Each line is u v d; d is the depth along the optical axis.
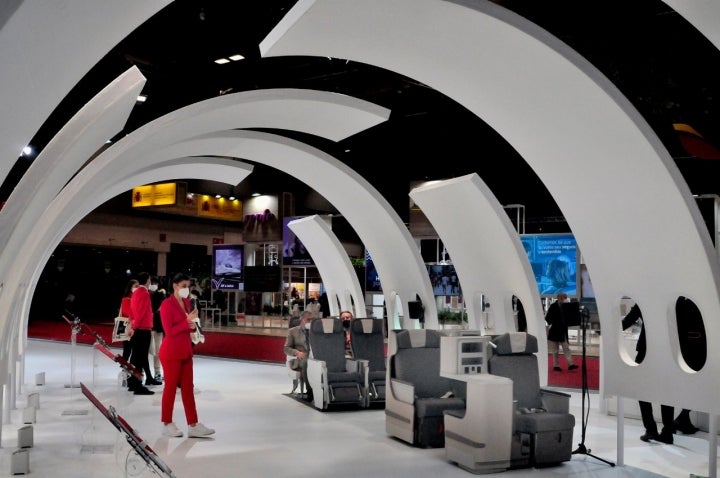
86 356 14.83
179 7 9.81
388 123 15.98
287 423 7.85
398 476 5.64
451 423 6.09
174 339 7.03
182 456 6.23
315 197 26.59
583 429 6.47
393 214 9.96
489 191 7.46
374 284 18.23
